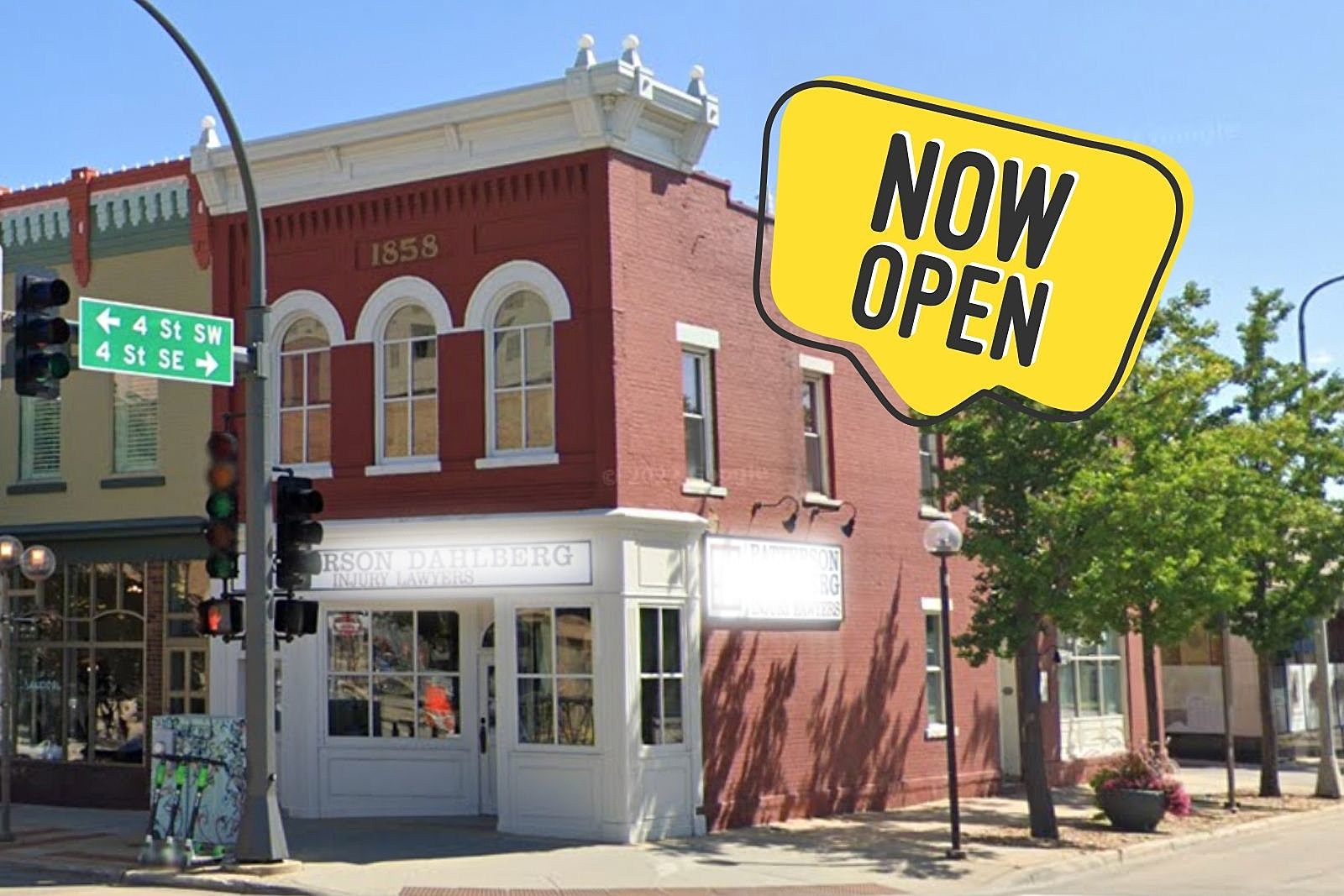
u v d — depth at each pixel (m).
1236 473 21.77
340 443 21.08
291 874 16.05
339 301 21.28
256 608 16.22
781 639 22.06
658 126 20.44
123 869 16.61
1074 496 19.59
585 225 19.66
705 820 20.09
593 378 19.45
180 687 22.52
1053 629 28.52
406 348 20.97
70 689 23.38
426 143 20.70
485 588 19.80
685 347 20.91
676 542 20.02
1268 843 21.52
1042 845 19.81
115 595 23.17
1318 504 26.27
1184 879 17.47
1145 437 20.22
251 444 16.36
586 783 19.05
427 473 20.41
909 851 19.00
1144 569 20.44
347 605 21.27
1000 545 19.58
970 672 26.59
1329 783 27.59
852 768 23.33
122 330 14.91
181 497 22.50
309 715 21.16
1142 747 23.80
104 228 23.41
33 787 23.38
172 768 16.92
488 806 20.73
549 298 19.77
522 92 19.70
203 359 15.62
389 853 17.70
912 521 25.38
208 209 22.39
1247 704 36.88
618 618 19.02
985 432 20.41
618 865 17.25
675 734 19.89
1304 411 27.70
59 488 23.48
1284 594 26.88
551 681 19.45
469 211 20.42
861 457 24.23
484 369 20.20
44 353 14.16
